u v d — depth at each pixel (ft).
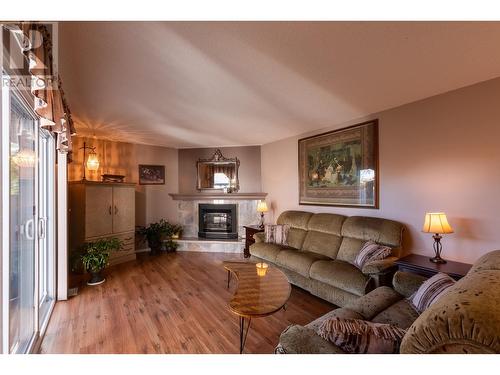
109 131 13.64
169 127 12.89
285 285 7.40
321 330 4.12
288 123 12.01
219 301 9.34
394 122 9.73
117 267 13.43
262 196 16.92
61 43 5.41
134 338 6.96
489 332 2.50
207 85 7.80
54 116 5.39
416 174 9.04
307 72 6.91
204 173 18.42
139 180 17.04
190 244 17.12
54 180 9.10
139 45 5.58
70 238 12.58
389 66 6.57
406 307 5.98
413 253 9.08
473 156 7.64
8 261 4.74
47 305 8.55
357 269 8.71
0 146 3.93
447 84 7.68
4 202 4.68
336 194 12.10
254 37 5.29
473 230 7.63
